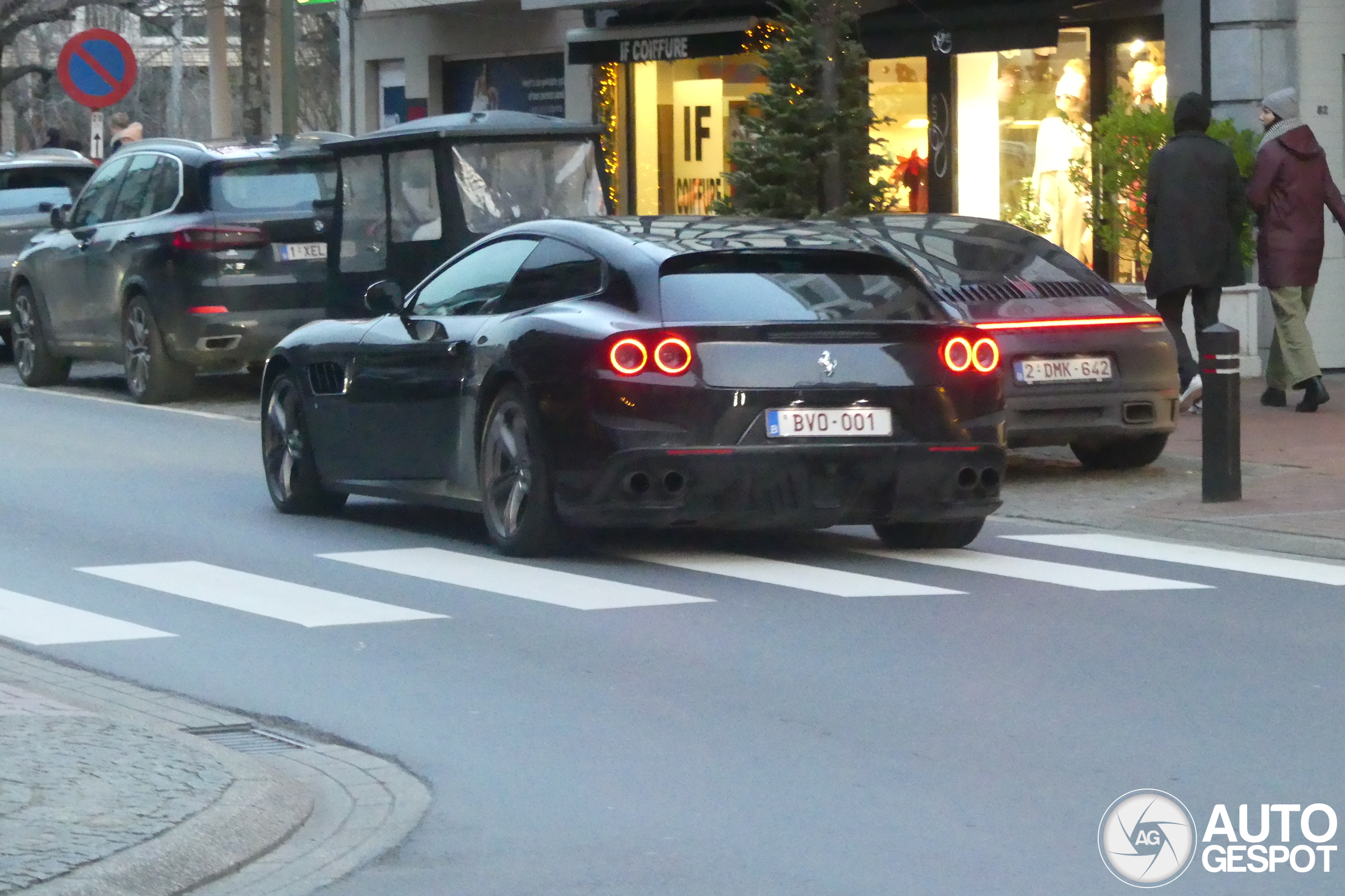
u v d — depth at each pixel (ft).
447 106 139.74
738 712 33.86
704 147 119.44
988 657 37.73
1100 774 29.86
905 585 45.27
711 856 26.40
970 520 49.06
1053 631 39.99
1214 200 75.46
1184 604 42.78
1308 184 75.46
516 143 78.28
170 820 26.58
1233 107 91.71
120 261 88.48
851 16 83.76
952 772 30.09
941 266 62.23
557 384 46.62
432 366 51.29
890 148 107.96
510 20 131.44
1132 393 60.54
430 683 36.32
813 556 49.39
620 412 45.57
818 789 29.37
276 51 151.94
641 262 46.96
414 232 78.07
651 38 115.44
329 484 55.62
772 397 45.68
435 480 51.88
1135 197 87.45
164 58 286.66
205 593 44.93
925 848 26.58
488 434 49.37
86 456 70.28
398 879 25.79
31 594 45.01
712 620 41.32
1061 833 27.12
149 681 36.73
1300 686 35.22
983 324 59.57
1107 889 24.93
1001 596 43.80
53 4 164.04
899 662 37.35
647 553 49.85
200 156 86.89
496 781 30.19
